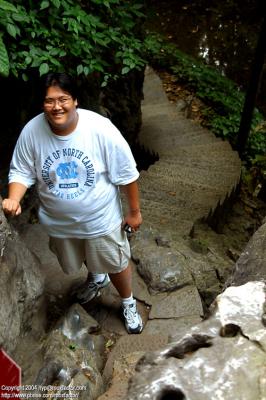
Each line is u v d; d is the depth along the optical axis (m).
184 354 1.55
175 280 3.53
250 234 5.86
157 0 11.98
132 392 1.41
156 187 5.56
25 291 2.73
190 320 3.24
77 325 3.01
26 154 2.48
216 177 5.95
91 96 4.79
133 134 6.79
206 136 7.25
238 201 6.33
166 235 4.22
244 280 2.42
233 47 10.71
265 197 6.74
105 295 3.48
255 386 1.39
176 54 9.38
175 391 1.39
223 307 1.64
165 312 3.32
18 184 2.53
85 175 2.48
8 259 2.57
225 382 1.40
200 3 11.87
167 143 6.97
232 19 11.41
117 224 2.75
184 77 8.69
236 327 1.58
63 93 2.24
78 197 2.54
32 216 4.04
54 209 2.62
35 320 2.91
